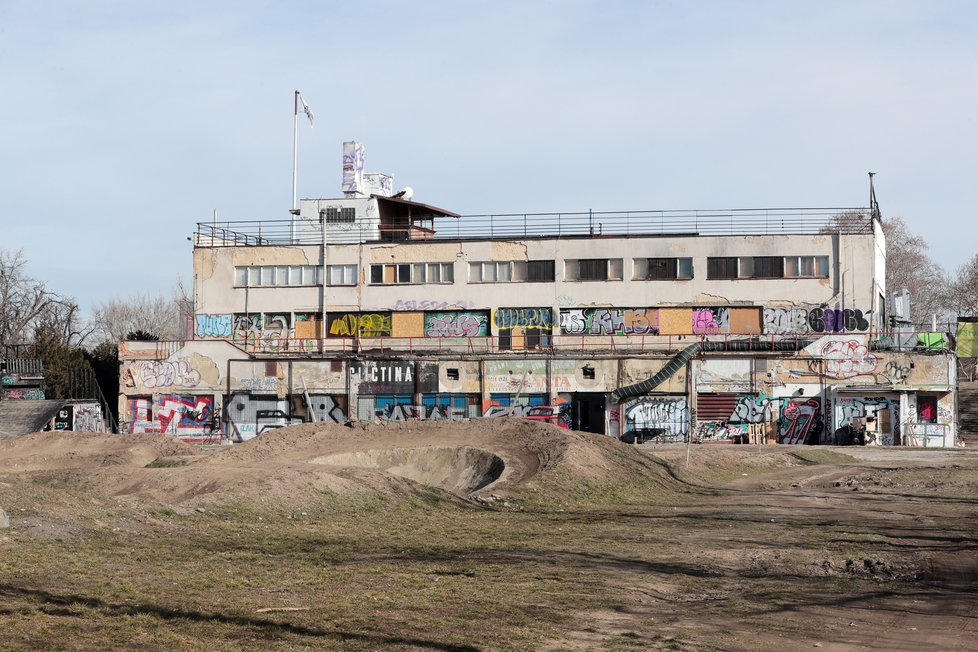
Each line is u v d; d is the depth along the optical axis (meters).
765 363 66.69
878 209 79.62
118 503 25.03
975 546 25.12
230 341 73.38
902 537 26.70
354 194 83.31
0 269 98.44
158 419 71.06
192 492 31.41
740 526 28.89
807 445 63.12
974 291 113.56
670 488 39.62
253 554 21.08
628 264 74.56
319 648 13.32
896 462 51.56
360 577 18.78
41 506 22.78
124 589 16.23
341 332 77.38
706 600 18.41
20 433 64.06
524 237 75.94
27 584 16.06
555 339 73.69
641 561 22.20
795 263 73.19
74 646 12.55
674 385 67.25
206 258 79.00
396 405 69.19
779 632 15.89
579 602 17.41
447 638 14.29
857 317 72.12
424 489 33.38
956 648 15.05
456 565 20.70
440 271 76.88
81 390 75.19
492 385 68.69
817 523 29.67
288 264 78.25
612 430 67.62
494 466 41.16
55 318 101.25
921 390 65.00
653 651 14.35
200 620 14.46
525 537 25.81
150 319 127.38
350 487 31.17
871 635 15.84
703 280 73.75
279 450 44.97
